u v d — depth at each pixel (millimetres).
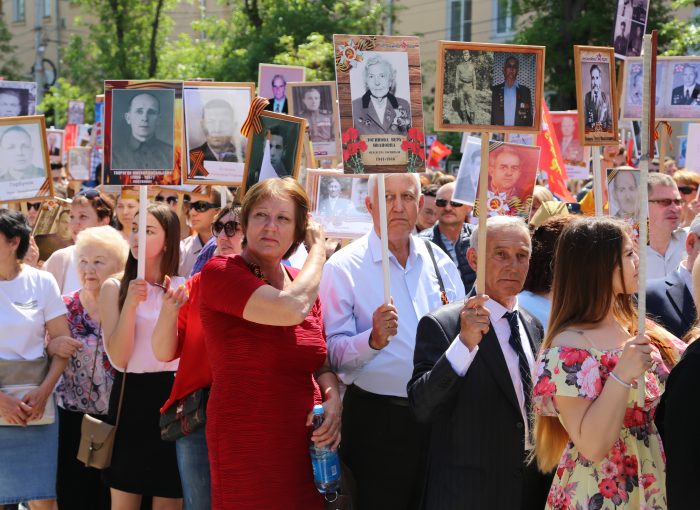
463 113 3865
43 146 5605
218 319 3625
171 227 4789
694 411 2771
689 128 7207
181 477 4277
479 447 3574
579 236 3195
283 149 4496
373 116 4090
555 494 3219
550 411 3184
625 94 6145
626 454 3105
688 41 15508
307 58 21766
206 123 4984
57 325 5125
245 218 3756
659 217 5727
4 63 42219
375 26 26703
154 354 4324
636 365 2930
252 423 3553
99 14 30250
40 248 7711
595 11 21703
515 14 23578
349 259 4500
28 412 4879
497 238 3727
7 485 4910
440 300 4527
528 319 3887
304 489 3645
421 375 3674
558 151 7086
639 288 2986
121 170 4578
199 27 28609
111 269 5207
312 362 3705
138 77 29797
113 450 4652
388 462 4285
